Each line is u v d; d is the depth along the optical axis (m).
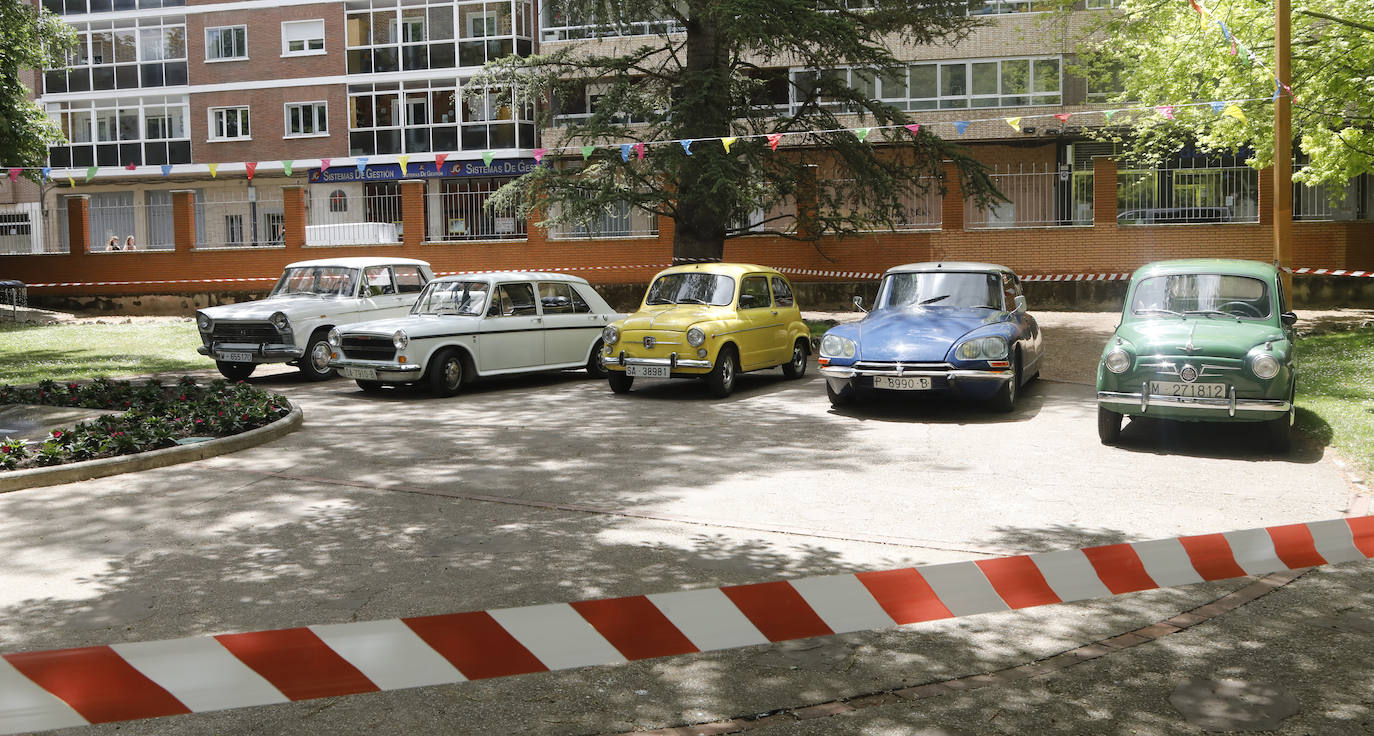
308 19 38.59
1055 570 4.13
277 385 16.14
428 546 6.87
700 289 14.87
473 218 33.28
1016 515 7.51
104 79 40.41
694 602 3.35
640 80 23.50
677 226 22.83
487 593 5.88
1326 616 5.42
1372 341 17.02
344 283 17.19
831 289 27.59
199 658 2.72
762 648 5.09
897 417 12.27
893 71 21.61
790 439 10.84
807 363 17.89
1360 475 8.62
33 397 12.91
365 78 38.06
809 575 6.13
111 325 26.88
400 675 2.93
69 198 31.92
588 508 7.87
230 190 39.66
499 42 37.25
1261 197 24.97
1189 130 22.20
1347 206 26.12
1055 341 19.98
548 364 15.76
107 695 2.62
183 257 31.38
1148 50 22.33
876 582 3.68
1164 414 9.84
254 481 8.90
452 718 4.35
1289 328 10.88
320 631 2.88
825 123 21.88
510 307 15.35
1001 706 4.41
